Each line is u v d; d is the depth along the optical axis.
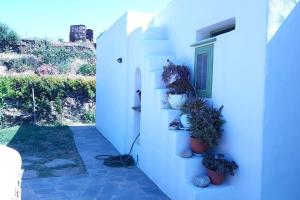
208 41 6.42
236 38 5.61
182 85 6.97
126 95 10.36
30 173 8.14
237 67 5.58
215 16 6.30
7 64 27.66
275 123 5.09
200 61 6.89
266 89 4.99
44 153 10.38
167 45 8.55
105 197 6.66
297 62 5.20
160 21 9.27
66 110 17.80
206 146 6.14
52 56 29.88
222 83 6.02
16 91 16.52
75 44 32.19
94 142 12.37
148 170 8.02
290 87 5.16
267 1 4.93
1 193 3.38
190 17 7.32
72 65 29.66
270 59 4.98
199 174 6.03
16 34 30.05
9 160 4.52
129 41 10.29
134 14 10.37
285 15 5.07
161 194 6.85
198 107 6.22
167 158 6.77
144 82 8.43
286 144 5.19
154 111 7.62
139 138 9.31
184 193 5.91
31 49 30.22
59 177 7.87
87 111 18.20
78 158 9.78
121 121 10.61
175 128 6.66
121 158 9.29
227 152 5.88
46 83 17.11
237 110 5.59
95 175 8.07
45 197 6.59
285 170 5.21
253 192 5.22
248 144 5.33
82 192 6.91
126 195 6.78
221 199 5.64
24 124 16.62
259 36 5.07
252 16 5.23
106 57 13.53
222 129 6.00
